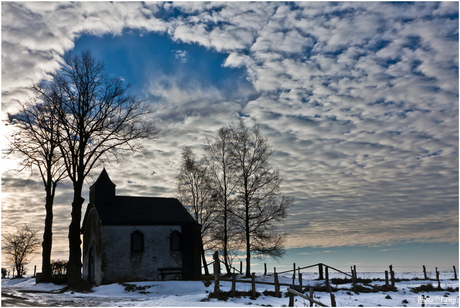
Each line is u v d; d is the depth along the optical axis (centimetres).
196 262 3691
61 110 2816
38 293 2267
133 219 3497
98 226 3484
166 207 3928
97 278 3325
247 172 4062
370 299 2303
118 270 3319
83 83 2884
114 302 1881
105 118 2928
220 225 4062
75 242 2717
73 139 2869
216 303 1862
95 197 3669
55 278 3369
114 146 3005
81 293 2442
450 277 4591
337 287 2906
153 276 3431
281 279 3712
